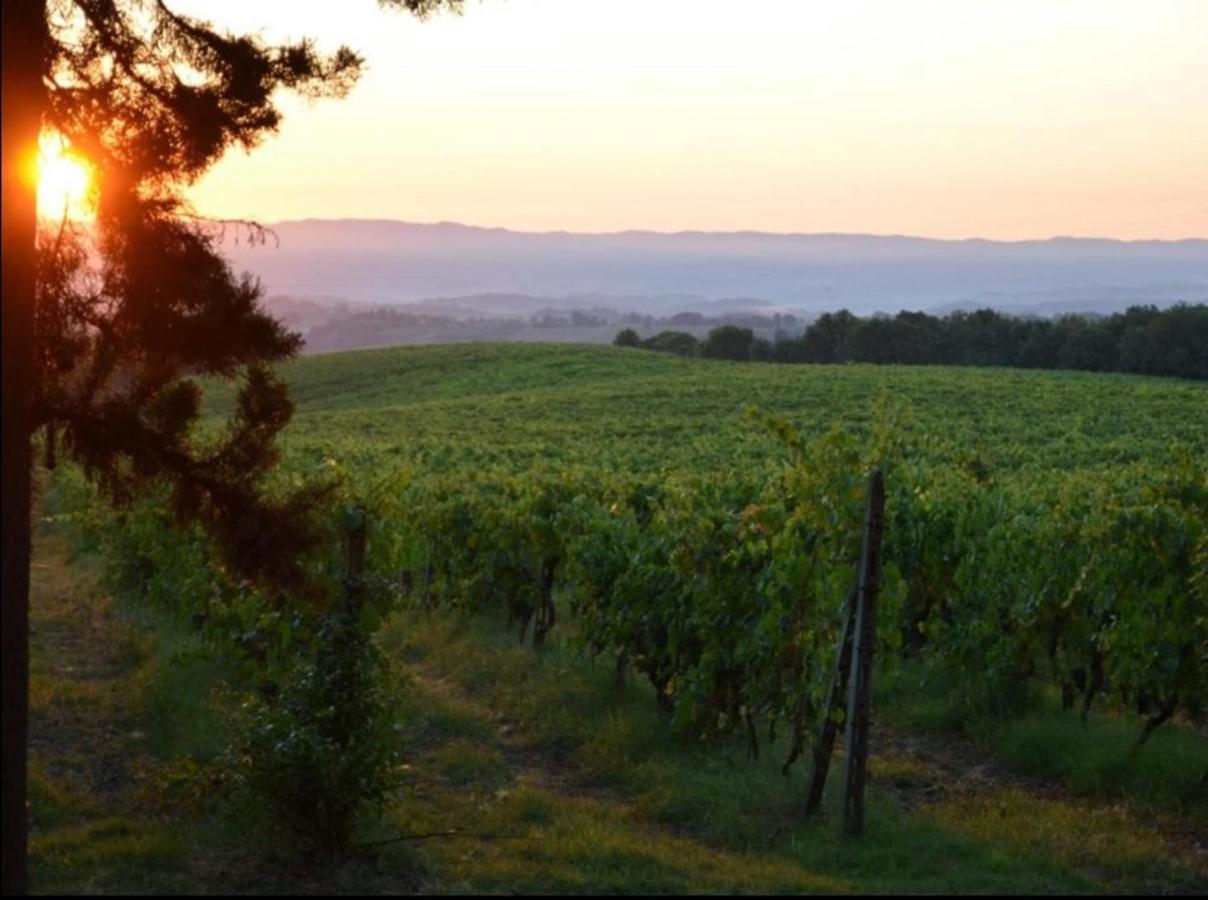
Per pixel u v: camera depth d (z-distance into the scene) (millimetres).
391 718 7605
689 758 9938
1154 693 10133
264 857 7043
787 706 9227
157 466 8430
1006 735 10812
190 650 12570
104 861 6750
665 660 11414
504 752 10508
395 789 7688
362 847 7121
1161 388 67562
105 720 10289
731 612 10078
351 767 7117
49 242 8156
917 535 13961
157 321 8227
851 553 8617
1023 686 12055
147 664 12328
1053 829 8172
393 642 14844
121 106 8164
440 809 8531
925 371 80250
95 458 8297
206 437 9672
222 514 8586
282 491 9602
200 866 6852
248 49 8367
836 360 118938
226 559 8773
